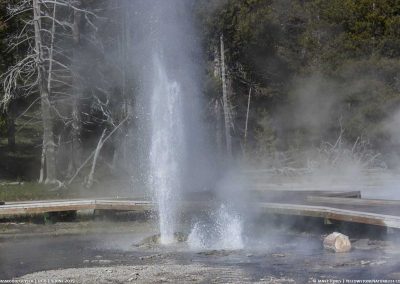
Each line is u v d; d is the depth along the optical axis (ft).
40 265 46.75
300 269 42.57
